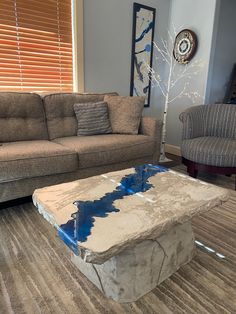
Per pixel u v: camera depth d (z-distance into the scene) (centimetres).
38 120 225
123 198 114
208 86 312
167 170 153
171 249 121
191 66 320
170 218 99
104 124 246
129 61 312
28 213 182
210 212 188
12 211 185
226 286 119
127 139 227
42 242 149
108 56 292
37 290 114
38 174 174
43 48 249
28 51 241
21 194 176
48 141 216
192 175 241
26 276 122
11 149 175
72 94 248
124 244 85
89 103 248
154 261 114
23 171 166
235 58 354
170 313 104
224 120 258
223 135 261
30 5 232
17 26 229
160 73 352
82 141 212
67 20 257
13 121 211
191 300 110
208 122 265
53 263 132
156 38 331
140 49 317
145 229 91
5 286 116
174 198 115
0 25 221
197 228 167
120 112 252
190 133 246
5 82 235
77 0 250
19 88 244
